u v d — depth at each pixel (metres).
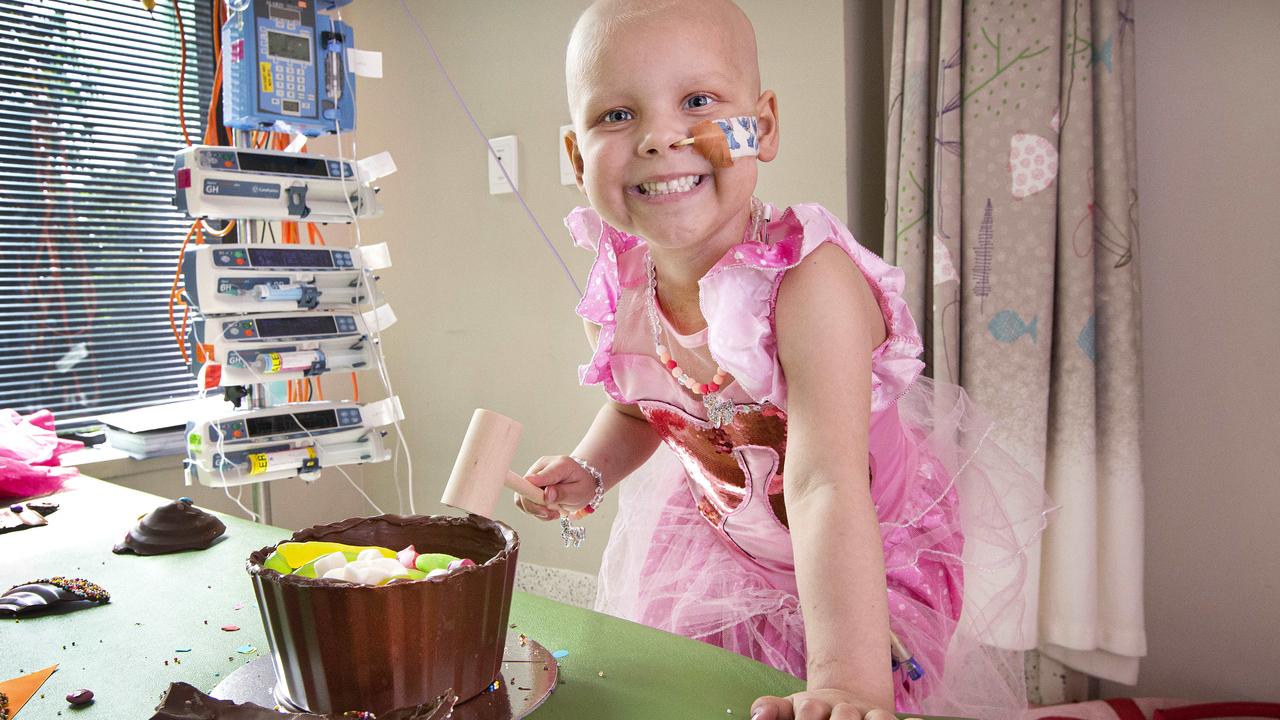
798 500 0.68
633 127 0.75
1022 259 1.48
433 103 2.24
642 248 0.98
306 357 1.58
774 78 1.73
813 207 0.81
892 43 1.62
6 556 0.95
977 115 1.50
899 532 0.97
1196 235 1.57
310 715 0.55
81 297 1.96
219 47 2.03
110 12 1.97
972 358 1.53
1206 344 1.58
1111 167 1.46
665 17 0.74
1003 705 0.96
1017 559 1.05
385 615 0.56
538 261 2.10
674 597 1.04
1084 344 1.46
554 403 2.11
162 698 0.60
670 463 1.18
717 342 0.79
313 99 1.62
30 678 0.65
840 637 0.60
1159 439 1.63
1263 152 1.51
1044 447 1.49
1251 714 1.50
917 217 1.57
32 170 1.88
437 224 2.27
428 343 2.34
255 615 0.78
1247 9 1.50
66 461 1.80
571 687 0.64
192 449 1.55
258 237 2.15
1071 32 1.44
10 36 1.83
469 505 0.71
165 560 0.94
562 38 1.99
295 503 2.30
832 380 0.72
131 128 2.01
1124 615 1.50
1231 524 1.58
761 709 0.56
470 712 0.59
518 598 0.83
